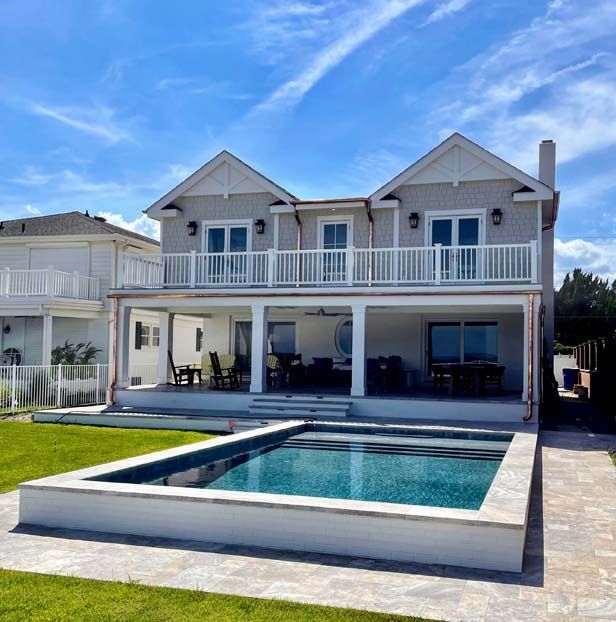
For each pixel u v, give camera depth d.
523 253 18.11
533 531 6.89
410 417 15.74
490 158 18.31
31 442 12.82
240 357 22.48
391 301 16.48
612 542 6.48
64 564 5.64
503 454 11.54
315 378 20.30
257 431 12.20
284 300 17.33
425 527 5.80
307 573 5.43
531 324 15.47
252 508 6.27
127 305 18.72
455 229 18.77
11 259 27.05
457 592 5.04
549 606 4.77
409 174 18.95
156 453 9.31
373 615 4.50
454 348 20.56
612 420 17.14
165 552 6.00
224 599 4.77
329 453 11.61
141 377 24.66
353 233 19.75
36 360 25.97
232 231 20.97
